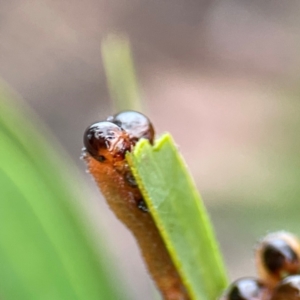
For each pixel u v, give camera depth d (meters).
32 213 0.09
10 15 0.33
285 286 0.08
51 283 0.09
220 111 0.29
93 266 0.09
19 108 0.09
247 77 0.31
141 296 0.21
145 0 0.36
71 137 0.28
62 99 0.30
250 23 0.34
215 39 0.34
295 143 0.21
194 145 0.27
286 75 0.31
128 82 0.09
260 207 0.19
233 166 0.22
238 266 0.20
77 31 0.33
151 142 0.08
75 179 0.09
